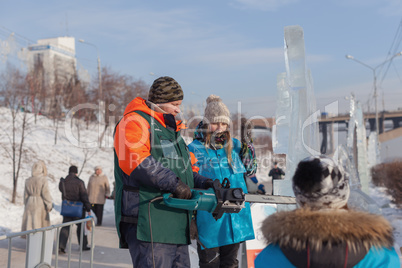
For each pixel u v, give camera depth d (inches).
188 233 102.9
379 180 761.6
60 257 274.1
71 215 299.4
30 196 324.8
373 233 61.8
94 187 435.8
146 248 98.1
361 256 61.6
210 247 135.6
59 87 1409.9
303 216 63.6
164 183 96.8
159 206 99.5
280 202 101.7
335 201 65.8
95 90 1563.7
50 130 1176.2
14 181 599.2
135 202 99.3
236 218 137.9
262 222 70.7
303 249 62.6
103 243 326.0
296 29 152.0
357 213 64.1
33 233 147.9
